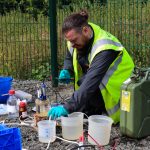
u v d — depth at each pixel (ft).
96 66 12.24
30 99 15.76
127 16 21.29
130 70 12.91
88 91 12.13
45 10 20.03
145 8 21.57
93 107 13.38
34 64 20.94
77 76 13.67
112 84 12.76
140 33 21.45
